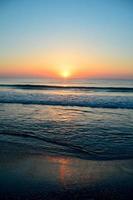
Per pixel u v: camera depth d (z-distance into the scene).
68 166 4.30
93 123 8.27
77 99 15.36
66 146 5.55
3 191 3.36
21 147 5.44
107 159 4.69
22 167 4.21
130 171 4.08
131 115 9.95
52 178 3.77
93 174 3.95
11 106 12.46
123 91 23.05
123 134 6.70
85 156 4.87
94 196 3.25
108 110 11.37
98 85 36.09
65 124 8.08
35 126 7.73
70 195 3.27
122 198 3.20
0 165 4.31
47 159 4.66
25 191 3.35
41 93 19.69
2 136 6.42
